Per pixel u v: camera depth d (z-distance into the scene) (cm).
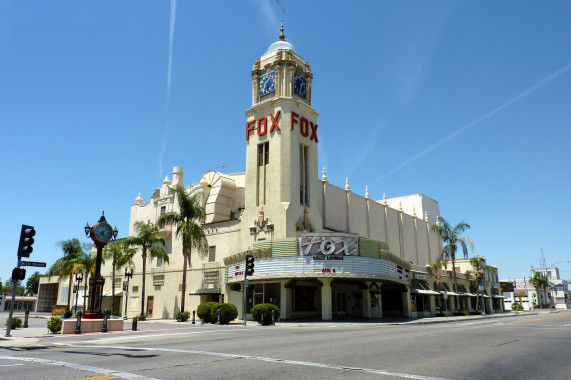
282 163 4375
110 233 2738
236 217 5091
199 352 1284
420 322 3528
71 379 850
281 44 4919
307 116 4766
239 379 852
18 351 1419
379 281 4009
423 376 894
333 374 910
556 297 14350
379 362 1081
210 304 3369
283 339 1733
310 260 3666
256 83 4884
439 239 7612
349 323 3312
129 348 1439
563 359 1158
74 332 2288
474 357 1183
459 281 6303
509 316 5447
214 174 5412
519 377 895
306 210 4391
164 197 5719
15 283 1962
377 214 5956
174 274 5166
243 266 3984
